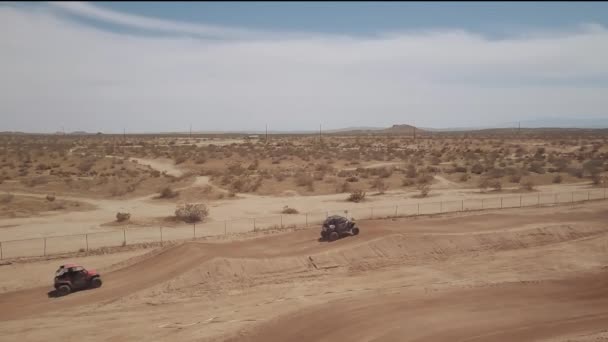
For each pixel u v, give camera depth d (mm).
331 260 30266
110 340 19438
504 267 30281
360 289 26062
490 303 23531
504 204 50688
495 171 72250
